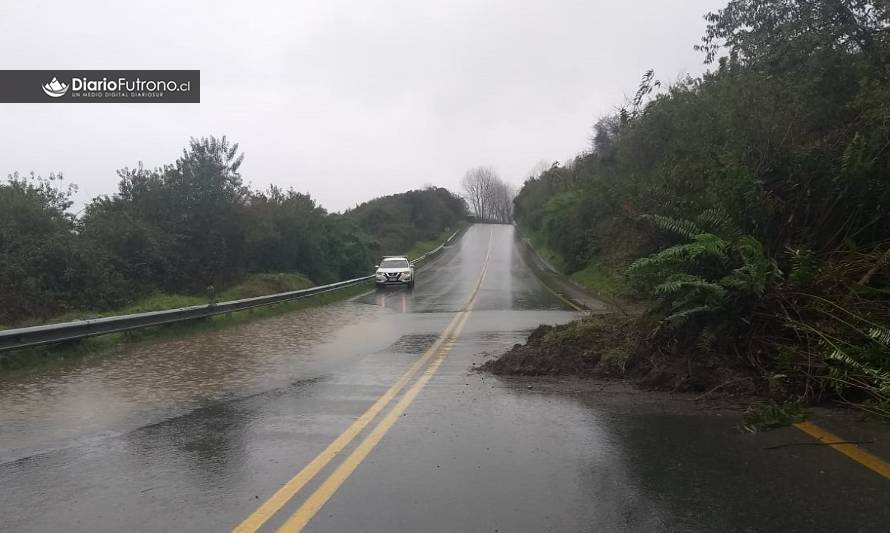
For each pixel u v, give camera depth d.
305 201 32.12
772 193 8.93
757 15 16.94
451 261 52.69
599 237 22.66
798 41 14.35
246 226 26.22
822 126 10.37
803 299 7.31
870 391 6.16
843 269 7.30
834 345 6.40
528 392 7.70
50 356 10.62
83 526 3.98
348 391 8.00
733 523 3.94
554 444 5.61
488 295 25.55
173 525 3.99
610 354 8.53
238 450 5.55
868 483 4.57
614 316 10.09
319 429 6.21
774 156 9.28
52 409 7.14
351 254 38.22
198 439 5.91
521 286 30.36
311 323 16.58
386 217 69.88
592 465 5.04
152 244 22.05
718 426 6.10
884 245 7.95
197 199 24.95
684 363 7.87
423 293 27.41
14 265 16.30
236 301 17.70
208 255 24.55
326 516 4.11
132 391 8.10
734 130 10.16
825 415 6.30
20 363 9.91
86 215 22.34
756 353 7.48
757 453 5.28
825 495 4.36
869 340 6.44
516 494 4.45
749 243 7.45
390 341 12.91
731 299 7.76
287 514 4.14
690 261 8.31
